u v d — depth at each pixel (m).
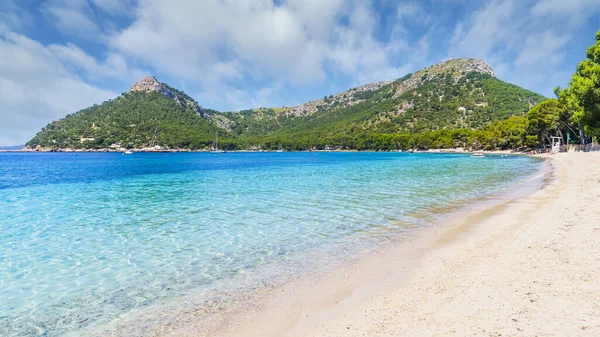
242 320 6.11
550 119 73.12
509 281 6.70
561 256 7.80
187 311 6.58
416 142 168.88
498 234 10.80
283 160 92.44
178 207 18.66
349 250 10.11
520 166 47.00
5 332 6.03
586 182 21.91
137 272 8.86
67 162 84.44
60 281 8.34
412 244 10.41
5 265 9.54
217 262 9.50
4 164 73.62
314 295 7.03
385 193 22.42
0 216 16.56
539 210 14.06
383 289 7.08
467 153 124.69
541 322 4.97
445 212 15.28
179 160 96.88
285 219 15.02
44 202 20.94
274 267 8.92
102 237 12.44
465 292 6.42
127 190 26.81
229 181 33.44
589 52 45.47
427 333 5.05
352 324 5.65
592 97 42.25
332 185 28.14
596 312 5.09
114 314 6.59
